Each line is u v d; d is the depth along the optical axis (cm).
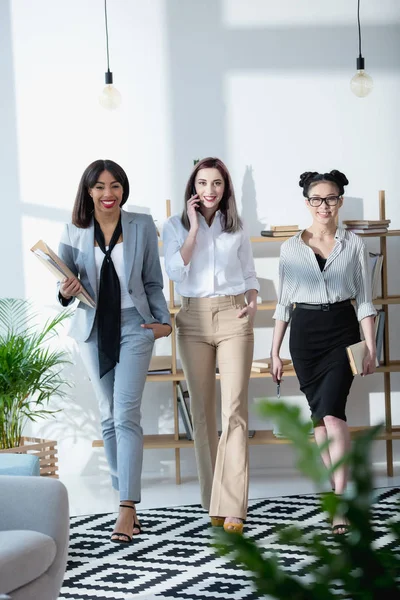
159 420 631
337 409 472
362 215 626
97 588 392
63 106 618
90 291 483
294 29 617
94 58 616
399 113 623
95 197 475
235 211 491
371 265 593
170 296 598
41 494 311
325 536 96
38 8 614
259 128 620
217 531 92
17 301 623
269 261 624
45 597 296
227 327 486
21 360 543
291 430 87
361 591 90
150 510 530
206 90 617
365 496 90
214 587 388
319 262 489
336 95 620
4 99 617
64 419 629
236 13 614
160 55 616
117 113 618
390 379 632
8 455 391
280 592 89
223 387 484
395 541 96
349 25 619
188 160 620
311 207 491
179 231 495
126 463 471
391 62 620
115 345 477
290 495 555
